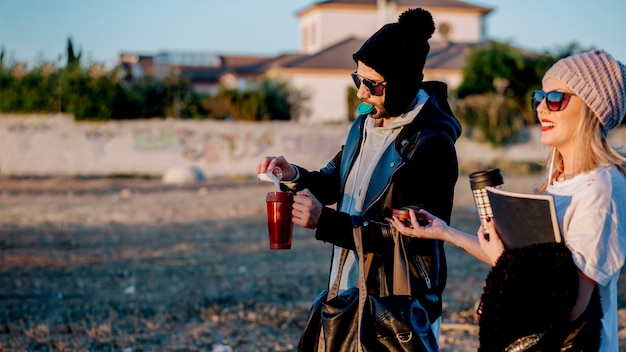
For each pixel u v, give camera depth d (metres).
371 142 3.34
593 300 2.41
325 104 48.47
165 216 15.99
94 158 29.12
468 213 16.55
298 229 14.16
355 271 3.24
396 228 2.94
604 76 2.45
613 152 2.48
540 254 2.33
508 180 25.50
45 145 28.67
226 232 13.61
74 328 6.76
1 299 7.99
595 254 2.33
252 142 30.80
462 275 9.45
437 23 56.31
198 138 30.25
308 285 8.84
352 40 52.16
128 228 14.06
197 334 6.63
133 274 9.49
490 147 33.16
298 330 6.83
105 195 21.17
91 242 12.24
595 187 2.41
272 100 38.25
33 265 10.06
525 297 2.32
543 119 2.56
